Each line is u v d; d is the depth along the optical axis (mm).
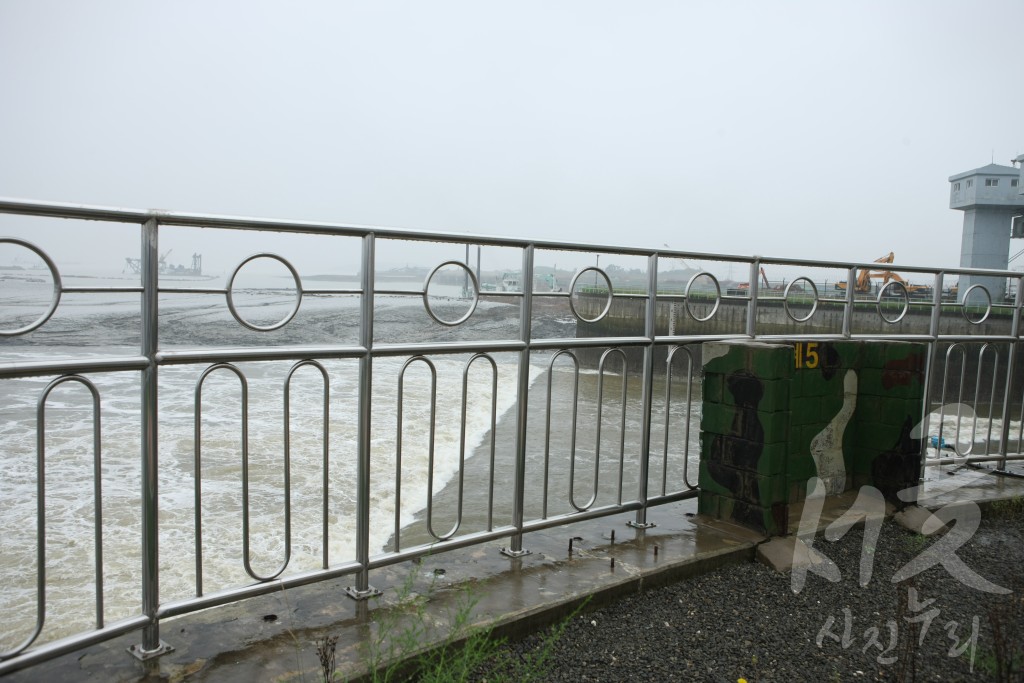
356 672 2518
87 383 2406
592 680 2684
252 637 2768
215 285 2662
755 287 4691
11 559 4449
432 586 3289
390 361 13977
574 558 3701
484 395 11289
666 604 3387
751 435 4113
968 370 11234
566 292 3871
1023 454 5902
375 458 7445
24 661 2256
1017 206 33250
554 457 7875
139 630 2830
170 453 7039
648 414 4242
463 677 2541
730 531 4145
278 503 5816
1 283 2336
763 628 3143
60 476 6090
